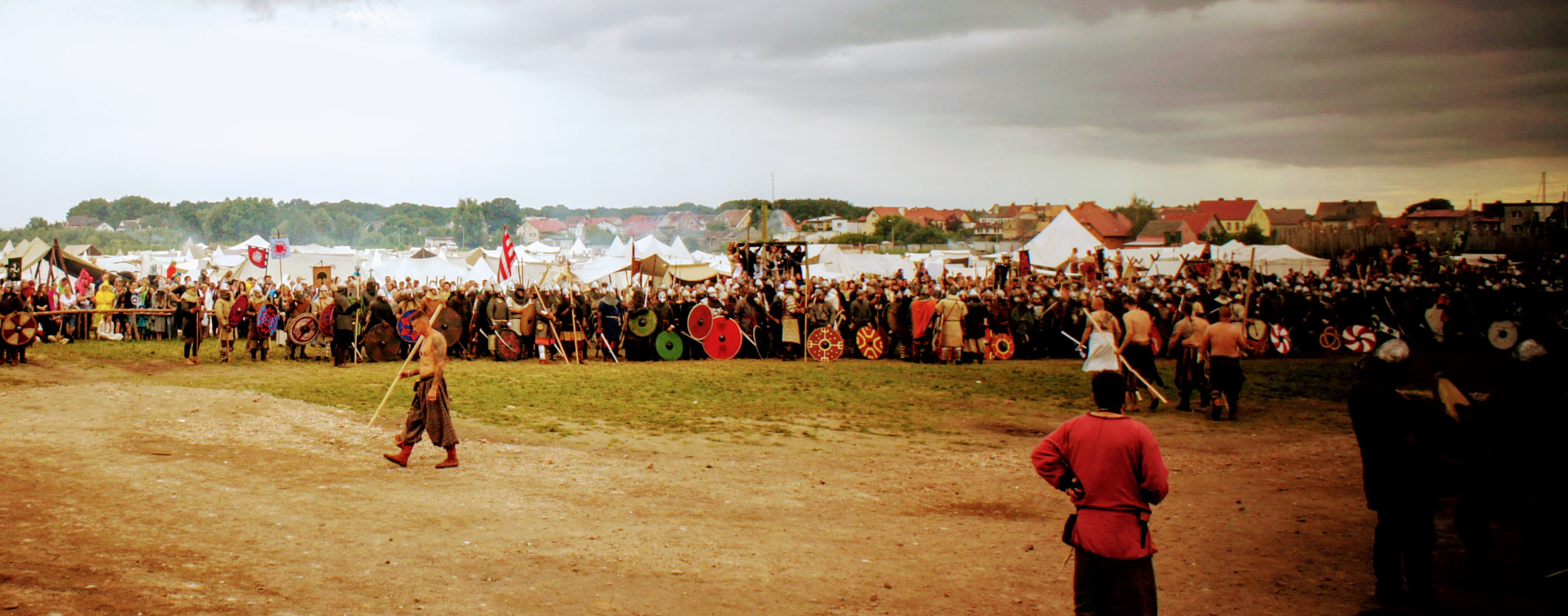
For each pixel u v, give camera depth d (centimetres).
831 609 575
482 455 1019
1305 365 2228
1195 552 716
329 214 17500
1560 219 4247
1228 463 1098
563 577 617
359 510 765
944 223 15625
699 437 1192
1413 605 575
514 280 3681
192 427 1089
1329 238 5419
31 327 1758
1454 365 2186
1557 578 629
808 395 1609
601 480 923
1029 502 901
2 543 614
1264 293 2577
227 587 560
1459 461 579
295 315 2083
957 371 2028
